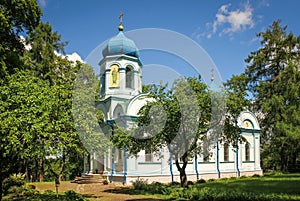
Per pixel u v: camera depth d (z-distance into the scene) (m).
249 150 32.78
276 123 33.47
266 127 38.19
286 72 34.16
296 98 33.16
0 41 18.12
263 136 39.16
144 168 23.97
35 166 31.94
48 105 12.20
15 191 18.91
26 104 11.84
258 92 39.50
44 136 12.07
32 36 31.19
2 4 17.72
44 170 30.67
